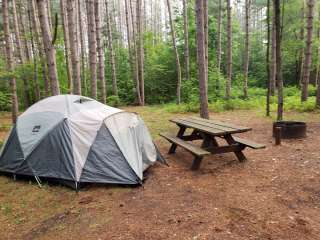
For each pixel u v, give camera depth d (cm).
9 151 587
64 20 1448
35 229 387
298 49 2030
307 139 727
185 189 477
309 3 1176
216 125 618
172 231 356
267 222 363
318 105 1132
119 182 509
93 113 564
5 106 1784
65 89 1548
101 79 1409
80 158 521
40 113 591
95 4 1308
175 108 1452
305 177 491
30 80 1817
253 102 1438
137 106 1914
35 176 544
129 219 393
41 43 1599
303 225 353
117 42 2870
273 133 780
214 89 1677
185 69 1975
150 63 2202
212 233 346
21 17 1767
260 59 2689
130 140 559
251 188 464
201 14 928
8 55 1106
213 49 2111
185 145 591
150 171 577
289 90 1880
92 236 359
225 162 596
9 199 485
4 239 369
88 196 479
